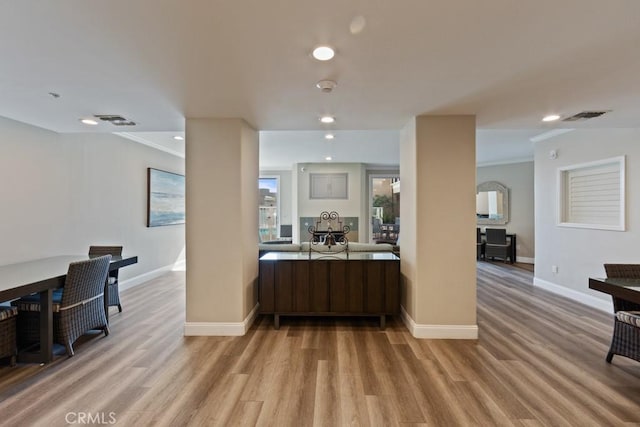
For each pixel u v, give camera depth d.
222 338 3.04
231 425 1.82
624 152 3.71
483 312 3.82
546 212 4.91
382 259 3.27
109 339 3.02
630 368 2.46
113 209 4.56
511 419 1.87
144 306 4.02
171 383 2.25
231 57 1.86
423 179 3.03
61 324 2.60
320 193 7.80
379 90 2.38
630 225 3.65
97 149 4.28
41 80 2.18
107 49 1.76
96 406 1.99
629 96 2.49
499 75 2.12
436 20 1.50
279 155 6.60
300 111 2.89
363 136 4.89
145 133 4.66
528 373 2.39
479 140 5.30
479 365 2.51
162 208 5.73
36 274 2.68
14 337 2.46
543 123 3.26
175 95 2.48
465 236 3.02
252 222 3.49
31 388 2.18
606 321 3.51
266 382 2.27
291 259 3.29
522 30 1.58
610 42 1.70
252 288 3.49
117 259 3.48
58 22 1.50
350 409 1.97
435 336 3.03
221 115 3.01
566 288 4.51
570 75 2.12
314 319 3.56
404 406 2.00
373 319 3.56
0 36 1.61
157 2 1.35
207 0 1.34
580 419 1.87
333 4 1.38
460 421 1.86
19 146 3.25
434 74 2.10
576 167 4.38
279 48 1.76
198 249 3.13
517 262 7.29
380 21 1.51
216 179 3.11
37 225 3.45
